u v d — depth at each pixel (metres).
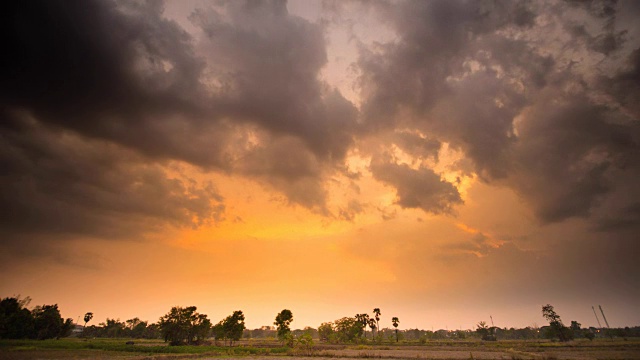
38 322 86.25
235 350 60.62
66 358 39.59
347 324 118.00
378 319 133.88
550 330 109.25
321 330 134.62
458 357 45.91
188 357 49.47
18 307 80.56
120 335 138.25
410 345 90.12
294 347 62.59
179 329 85.75
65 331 97.31
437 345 88.62
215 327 96.94
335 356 51.44
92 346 59.56
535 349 59.28
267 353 58.09
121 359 40.47
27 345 58.28
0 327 75.62
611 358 37.16
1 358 37.97
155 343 91.56
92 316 141.25
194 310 90.00
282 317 92.75
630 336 126.75
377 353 56.56
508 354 49.75
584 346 65.06
